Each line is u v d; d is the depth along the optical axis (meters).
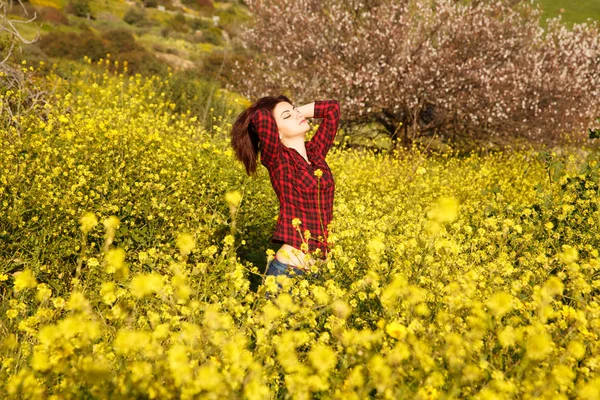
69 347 1.58
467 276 2.22
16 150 4.54
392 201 4.88
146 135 5.42
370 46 13.60
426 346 1.63
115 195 4.07
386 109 13.77
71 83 8.16
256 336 2.00
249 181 4.73
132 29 38.00
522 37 15.13
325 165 2.94
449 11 13.93
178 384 1.49
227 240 2.33
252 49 17.11
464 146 14.34
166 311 2.21
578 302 2.20
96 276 2.85
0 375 1.70
